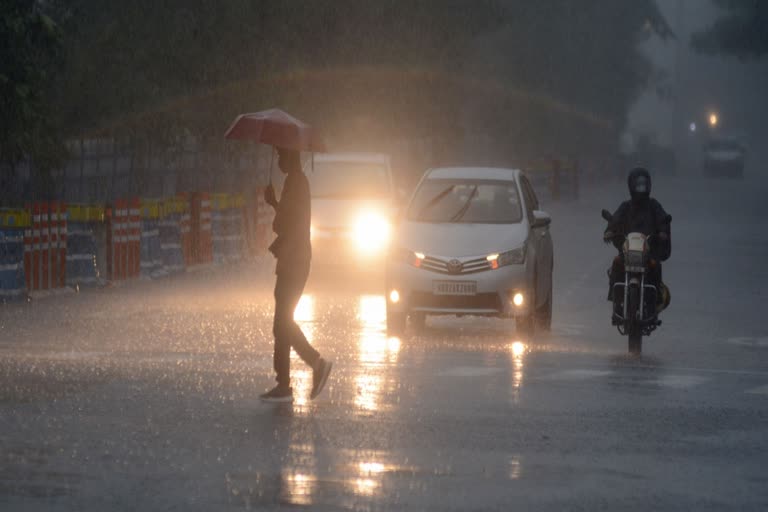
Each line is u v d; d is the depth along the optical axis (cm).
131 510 1802
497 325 4359
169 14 6725
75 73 6512
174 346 3503
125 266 5397
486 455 2197
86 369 3033
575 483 2012
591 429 2452
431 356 3444
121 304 4594
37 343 3516
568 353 3616
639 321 3634
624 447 2298
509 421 2514
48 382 2828
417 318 4241
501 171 4394
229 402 2642
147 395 2695
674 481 2044
